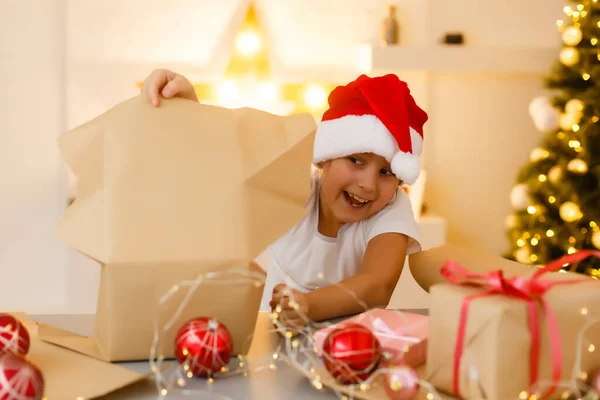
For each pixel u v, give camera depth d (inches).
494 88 111.3
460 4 110.0
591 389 24.2
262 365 27.6
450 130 111.3
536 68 107.6
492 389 22.3
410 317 29.0
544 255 101.9
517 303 22.8
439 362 24.0
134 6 100.0
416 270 35.2
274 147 28.9
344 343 24.3
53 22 98.6
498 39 111.9
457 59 105.0
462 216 113.1
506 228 113.6
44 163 99.7
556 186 101.9
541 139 112.7
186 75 102.3
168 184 27.1
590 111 99.0
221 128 28.7
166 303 26.7
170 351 27.3
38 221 100.3
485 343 22.5
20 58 98.1
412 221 42.2
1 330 24.9
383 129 40.0
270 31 104.9
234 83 102.9
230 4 102.4
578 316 24.2
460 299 23.4
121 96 100.9
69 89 99.2
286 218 28.5
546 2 112.4
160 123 28.2
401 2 107.5
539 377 23.2
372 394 24.0
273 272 48.7
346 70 107.2
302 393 24.8
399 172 40.0
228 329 27.6
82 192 28.2
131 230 26.3
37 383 21.7
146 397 24.1
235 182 27.6
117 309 26.4
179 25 101.5
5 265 100.2
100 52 99.8
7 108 98.3
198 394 24.5
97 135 28.0
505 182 113.5
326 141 41.8
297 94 103.7
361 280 35.3
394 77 41.8
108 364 25.9
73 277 101.0
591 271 96.5
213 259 26.7
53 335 29.4
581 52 100.3
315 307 32.2
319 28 105.8
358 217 42.4
